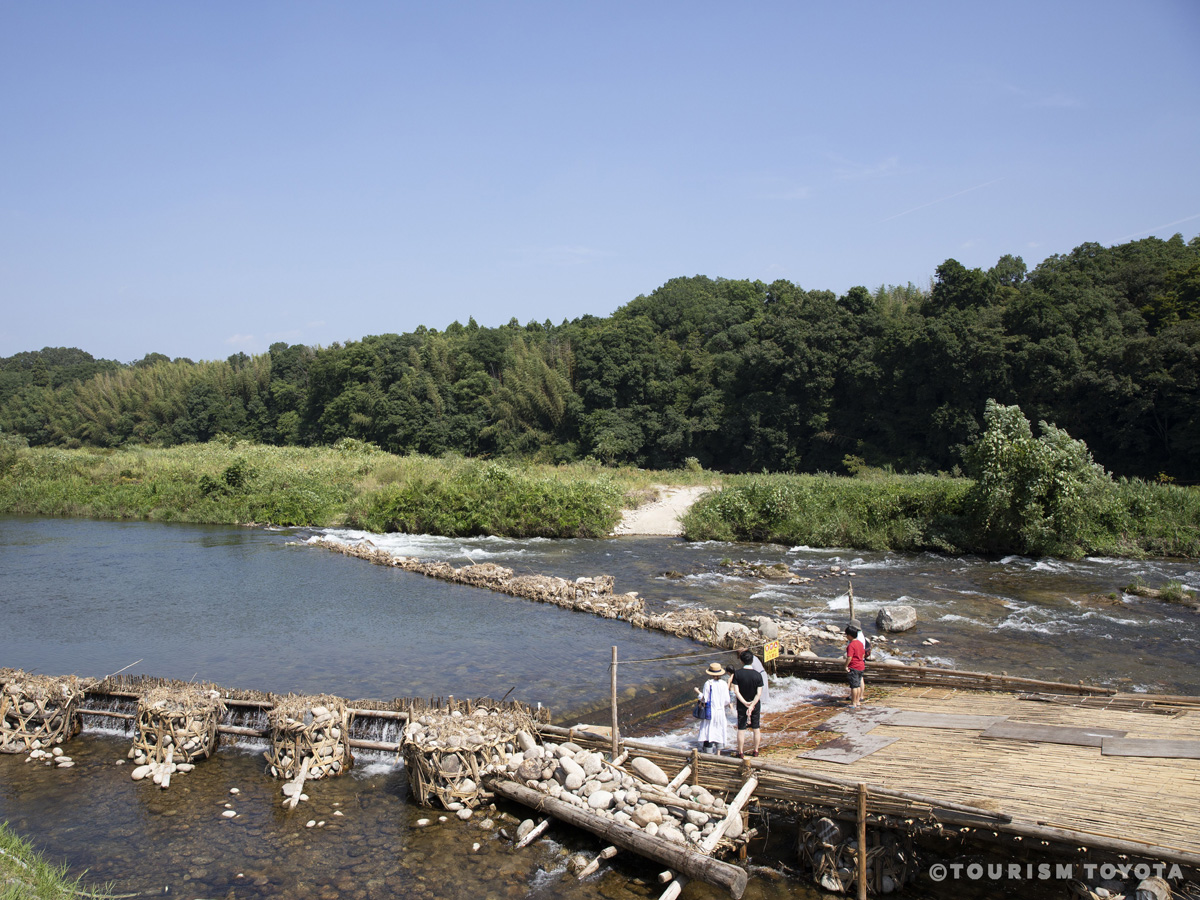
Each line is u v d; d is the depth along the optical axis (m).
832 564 25.73
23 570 25.36
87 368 127.44
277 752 10.91
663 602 20.36
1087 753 9.30
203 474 41.66
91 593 21.88
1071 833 7.14
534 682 14.20
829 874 8.19
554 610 19.84
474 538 32.50
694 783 9.64
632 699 13.39
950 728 10.70
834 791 8.40
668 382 65.88
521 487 34.12
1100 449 45.66
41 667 15.20
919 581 22.86
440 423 77.25
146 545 30.55
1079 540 26.66
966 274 52.03
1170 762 8.84
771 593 21.41
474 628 18.03
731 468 59.38
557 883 8.31
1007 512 26.59
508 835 9.30
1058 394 44.09
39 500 41.22
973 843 8.76
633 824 8.77
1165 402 42.22
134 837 9.27
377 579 23.94
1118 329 45.16
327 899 8.01
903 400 51.78
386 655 15.90
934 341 47.22
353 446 65.31
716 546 29.89
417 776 9.98
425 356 85.69
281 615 19.33
